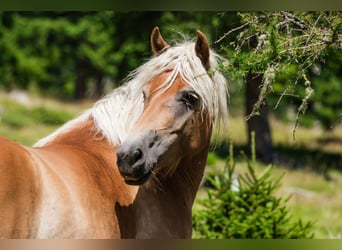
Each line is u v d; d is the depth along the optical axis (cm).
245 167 2217
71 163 593
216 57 692
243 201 1052
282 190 2200
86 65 4594
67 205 551
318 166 2805
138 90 652
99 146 659
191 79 639
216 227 1056
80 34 4069
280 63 630
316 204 2078
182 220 685
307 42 620
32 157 550
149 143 602
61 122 3428
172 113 623
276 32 616
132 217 637
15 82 4303
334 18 639
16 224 514
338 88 2816
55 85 4741
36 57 4297
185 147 657
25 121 3312
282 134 3709
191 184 713
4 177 511
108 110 681
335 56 755
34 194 530
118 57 2873
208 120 670
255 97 2653
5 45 4138
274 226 1021
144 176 596
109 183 623
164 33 2358
